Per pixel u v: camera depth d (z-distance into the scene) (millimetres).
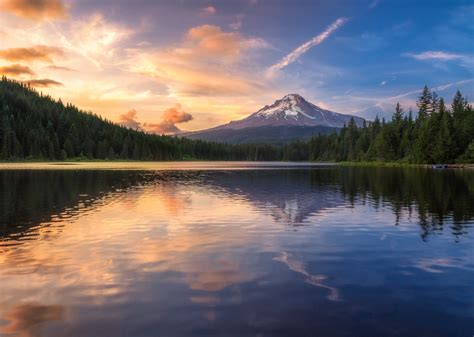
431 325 9812
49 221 24156
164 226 22719
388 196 37781
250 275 13664
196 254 16500
